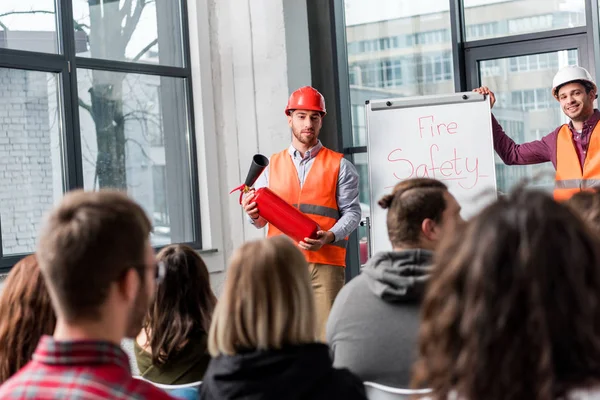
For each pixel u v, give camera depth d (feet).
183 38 17.53
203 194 17.56
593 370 2.81
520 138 16.20
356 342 6.03
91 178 15.65
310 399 4.78
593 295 2.77
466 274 2.90
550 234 2.80
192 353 6.83
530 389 2.77
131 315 3.73
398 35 17.16
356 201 13.04
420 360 3.13
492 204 3.00
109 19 16.15
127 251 3.56
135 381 3.48
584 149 12.77
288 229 12.08
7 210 14.07
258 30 17.19
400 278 5.87
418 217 6.17
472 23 16.53
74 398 3.28
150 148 16.85
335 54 17.31
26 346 5.39
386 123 14.08
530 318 2.74
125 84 16.39
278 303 4.77
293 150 13.33
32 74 14.61
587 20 15.21
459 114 13.76
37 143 14.62
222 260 17.70
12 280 5.50
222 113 17.76
